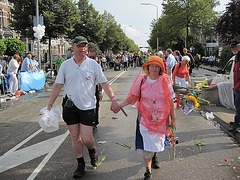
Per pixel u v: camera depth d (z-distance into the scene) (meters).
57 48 55.25
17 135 5.89
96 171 3.94
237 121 5.40
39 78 13.60
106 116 7.43
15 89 11.85
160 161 4.28
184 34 44.16
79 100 3.59
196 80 10.94
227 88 7.86
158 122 3.43
